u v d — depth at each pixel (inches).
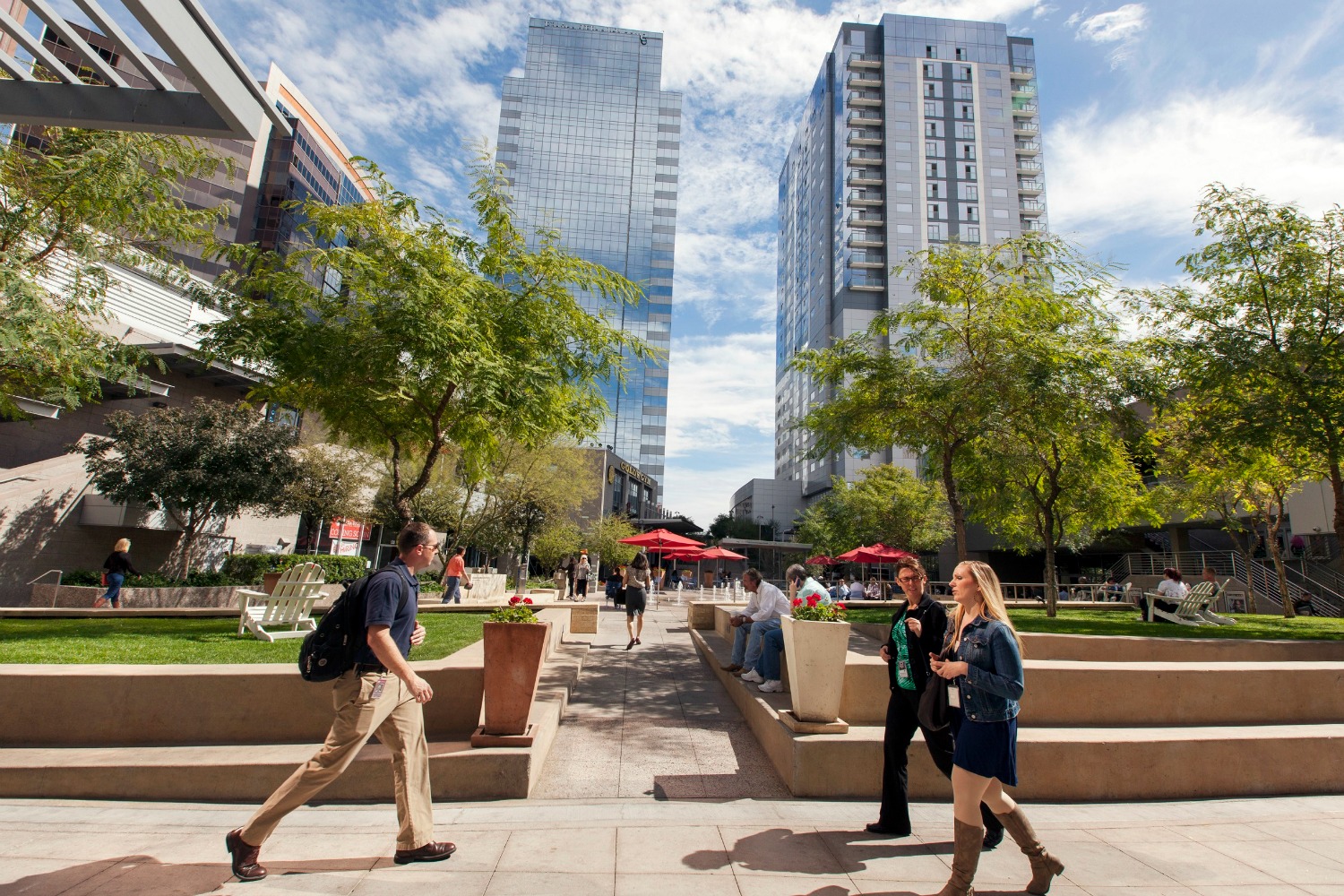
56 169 353.4
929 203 3393.2
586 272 440.5
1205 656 353.4
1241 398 477.7
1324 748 221.0
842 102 3624.5
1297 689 260.1
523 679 207.9
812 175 4151.1
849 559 1023.0
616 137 4013.3
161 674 210.2
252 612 339.3
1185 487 860.0
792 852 159.0
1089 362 462.9
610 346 463.8
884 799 173.8
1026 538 866.8
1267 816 192.4
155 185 384.5
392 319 362.3
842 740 203.2
